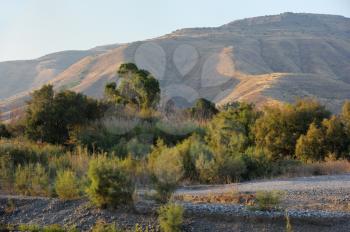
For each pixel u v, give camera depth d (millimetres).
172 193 15094
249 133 29812
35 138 30266
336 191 16312
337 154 26531
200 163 21266
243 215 13188
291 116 28406
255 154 23922
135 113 35781
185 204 14398
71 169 21109
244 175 22094
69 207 14914
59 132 30453
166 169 17766
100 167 14672
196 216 13414
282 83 118312
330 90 114000
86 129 30125
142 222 13578
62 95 31875
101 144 28109
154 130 31484
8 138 30703
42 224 14281
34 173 18938
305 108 28859
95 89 155625
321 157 26625
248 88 123438
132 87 44500
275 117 28562
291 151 27953
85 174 18562
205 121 36781
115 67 173125
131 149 26500
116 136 29766
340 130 26812
